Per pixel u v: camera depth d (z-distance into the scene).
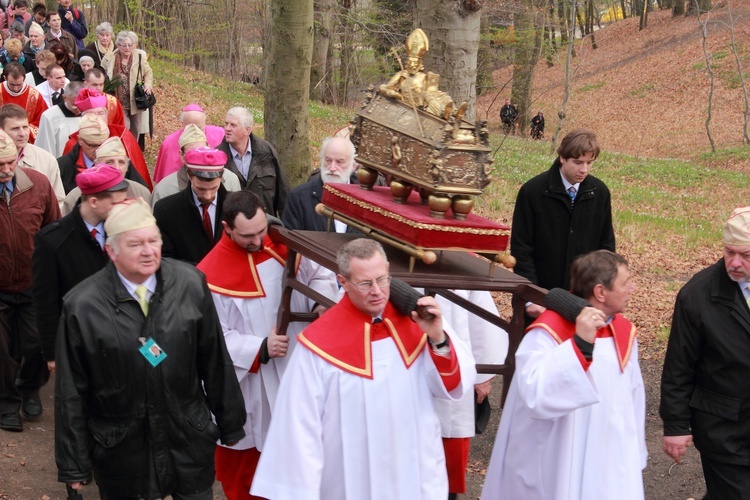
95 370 3.96
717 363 4.54
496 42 38.50
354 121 4.18
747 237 4.24
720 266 4.56
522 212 6.02
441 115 3.87
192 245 5.65
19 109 6.68
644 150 36.41
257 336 4.87
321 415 3.79
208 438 4.21
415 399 3.85
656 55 47.12
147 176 8.11
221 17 30.02
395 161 3.90
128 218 3.87
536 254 6.09
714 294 4.51
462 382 3.85
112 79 12.77
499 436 4.15
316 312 4.71
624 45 51.53
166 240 5.66
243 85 27.89
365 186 4.28
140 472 4.08
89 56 12.32
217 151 5.46
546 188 5.92
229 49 29.80
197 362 4.24
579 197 5.92
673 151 35.22
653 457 6.75
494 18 35.34
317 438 3.75
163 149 8.14
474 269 4.05
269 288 4.89
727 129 36.09
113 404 4.00
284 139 10.57
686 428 4.64
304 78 10.49
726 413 4.54
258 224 4.69
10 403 6.29
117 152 5.97
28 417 6.55
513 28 36.53
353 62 34.19
